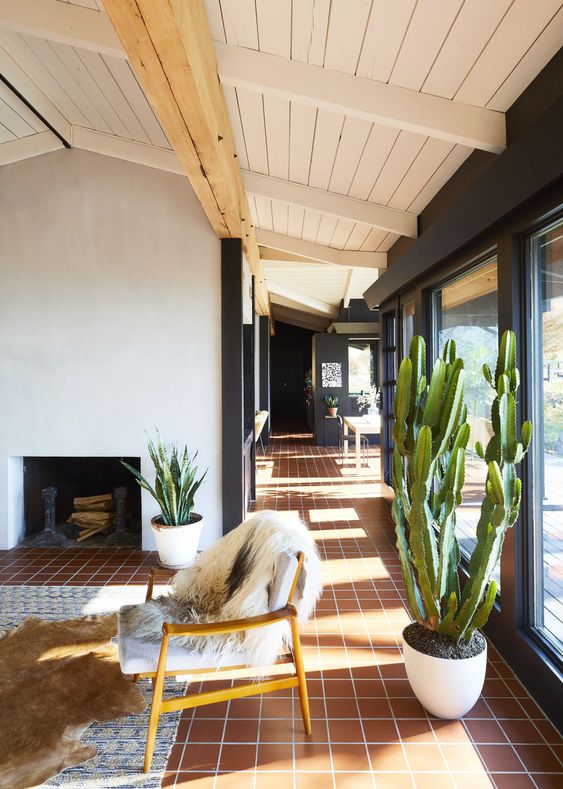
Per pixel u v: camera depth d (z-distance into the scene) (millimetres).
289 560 2041
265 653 1971
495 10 1743
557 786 1741
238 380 4125
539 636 2248
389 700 2213
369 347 10805
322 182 3682
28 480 4484
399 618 2955
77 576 3607
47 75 3211
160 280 4156
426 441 1941
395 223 3908
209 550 2488
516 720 2066
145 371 4168
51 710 2137
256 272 5895
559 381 2061
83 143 4078
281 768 1829
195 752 1911
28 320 4195
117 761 1861
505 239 2369
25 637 2734
